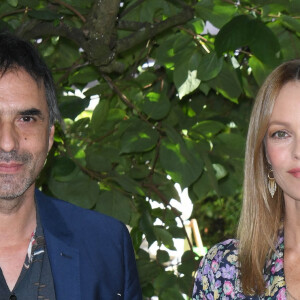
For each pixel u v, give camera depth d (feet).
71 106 10.80
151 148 11.24
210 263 8.96
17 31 10.69
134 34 10.75
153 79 11.71
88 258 8.70
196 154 11.12
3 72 7.98
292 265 8.53
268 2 10.19
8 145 7.84
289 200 8.47
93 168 11.49
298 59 8.20
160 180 12.12
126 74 12.36
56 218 8.75
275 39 9.58
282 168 8.04
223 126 11.53
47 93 8.40
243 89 12.08
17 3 10.39
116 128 11.86
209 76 10.61
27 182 8.01
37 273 8.37
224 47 9.62
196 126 11.53
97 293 8.62
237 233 8.91
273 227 8.70
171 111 12.07
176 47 10.77
